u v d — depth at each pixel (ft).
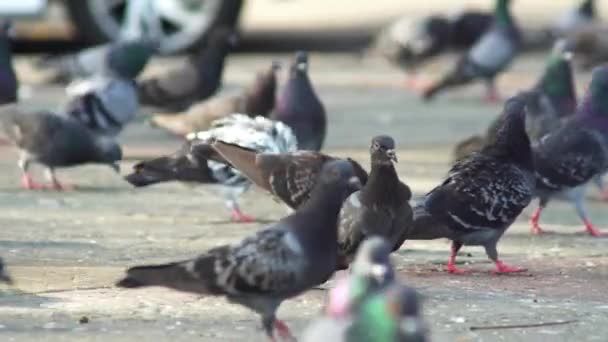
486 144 41.75
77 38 91.66
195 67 66.90
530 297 37.17
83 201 51.93
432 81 90.27
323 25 115.14
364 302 22.00
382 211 36.22
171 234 45.73
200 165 47.29
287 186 39.73
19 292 36.50
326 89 86.74
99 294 36.42
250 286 30.30
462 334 33.01
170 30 88.58
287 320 34.24
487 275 40.27
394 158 36.14
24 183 54.95
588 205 54.60
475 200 39.78
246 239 30.50
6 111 54.65
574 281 39.45
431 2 132.16
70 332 32.48
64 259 40.98
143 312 34.55
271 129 44.86
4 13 84.33
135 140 67.10
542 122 53.06
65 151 53.83
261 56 99.76
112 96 61.26
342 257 36.55
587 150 47.50
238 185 47.88
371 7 127.44
